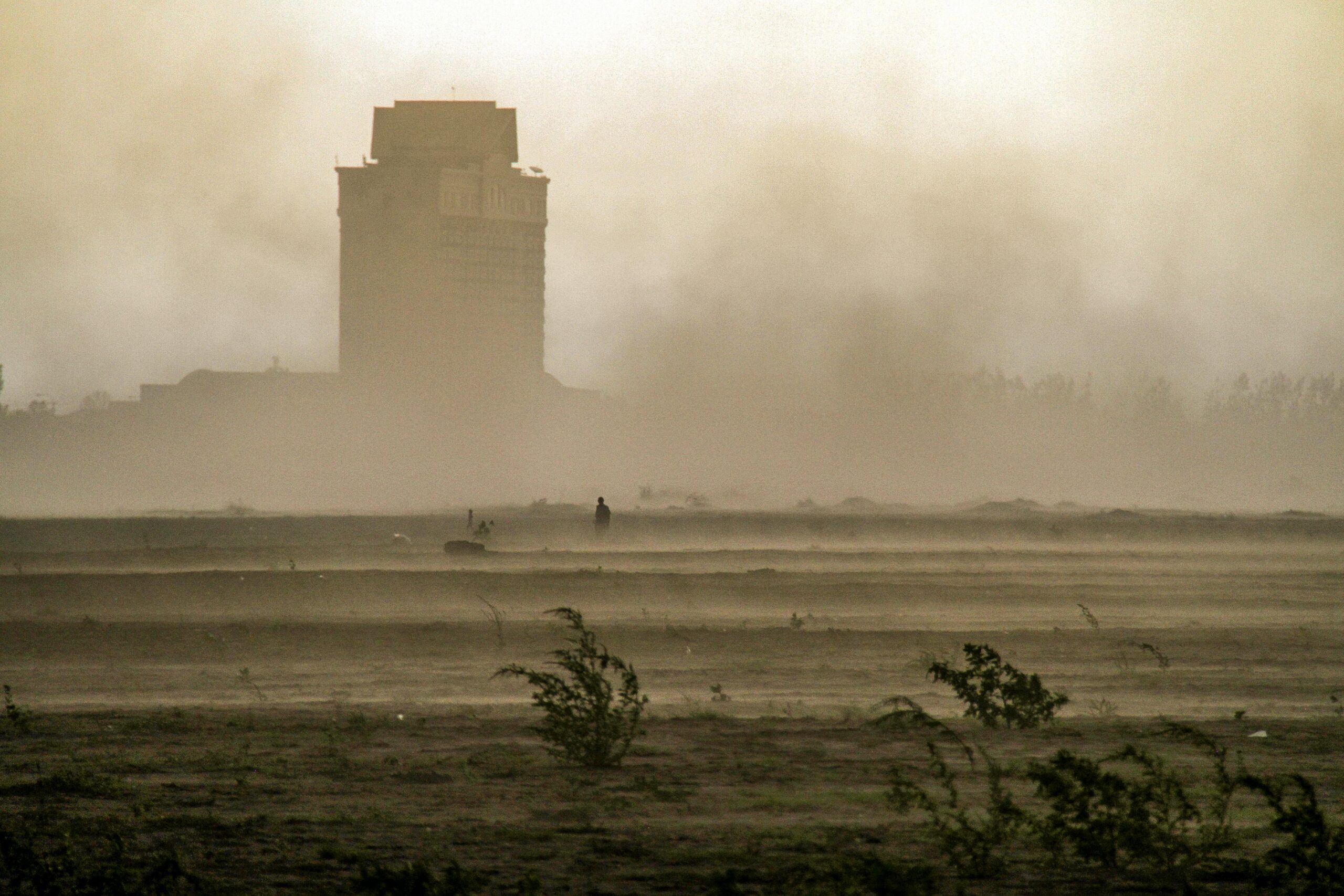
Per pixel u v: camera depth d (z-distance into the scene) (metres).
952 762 52.88
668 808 44.06
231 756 53.62
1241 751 55.72
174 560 180.75
